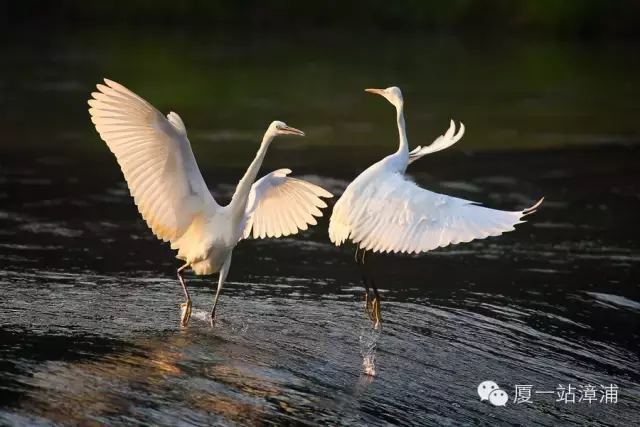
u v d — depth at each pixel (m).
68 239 15.32
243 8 52.44
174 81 32.97
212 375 9.82
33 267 13.59
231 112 28.12
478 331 11.82
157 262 14.30
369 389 9.90
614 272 14.76
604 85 34.38
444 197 9.15
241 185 11.10
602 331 12.16
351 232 9.53
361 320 11.94
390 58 40.25
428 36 48.84
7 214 16.67
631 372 10.95
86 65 35.66
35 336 10.63
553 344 11.59
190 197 10.74
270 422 8.92
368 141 24.42
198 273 11.54
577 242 16.39
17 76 32.56
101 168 20.67
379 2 51.91
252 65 37.41
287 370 10.15
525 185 20.28
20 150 22.08
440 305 12.77
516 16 51.28
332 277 13.98
